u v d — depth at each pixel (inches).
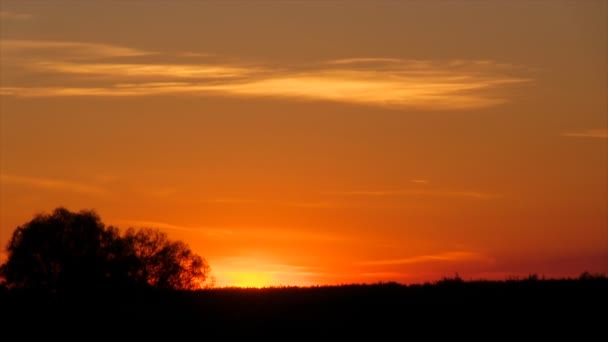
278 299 4997.5
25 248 5255.9
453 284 4758.9
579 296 4315.9
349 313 4480.8
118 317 4788.4
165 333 4360.2
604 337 3713.1
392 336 3969.0
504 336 3801.7
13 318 4830.2
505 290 4517.7
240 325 4419.3
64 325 4648.1
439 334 3922.2
